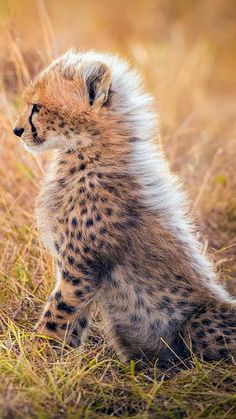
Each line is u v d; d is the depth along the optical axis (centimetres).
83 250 1005
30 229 1222
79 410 844
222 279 1234
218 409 870
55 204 1038
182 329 1003
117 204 1010
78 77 1029
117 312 1026
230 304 997
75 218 1012
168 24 2723
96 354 1026
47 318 1012
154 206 1029
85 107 1026
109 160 1026
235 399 879
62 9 2667
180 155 1611
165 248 1015
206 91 2384
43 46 1725
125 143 1037
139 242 1009
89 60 1031
